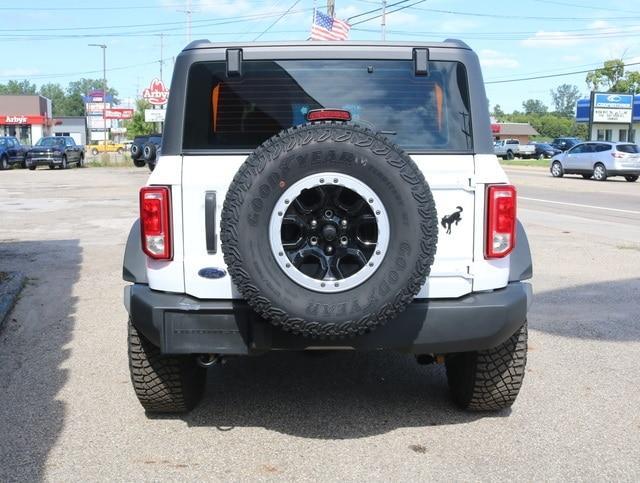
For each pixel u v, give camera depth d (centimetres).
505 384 448
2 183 2727
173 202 402
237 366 579
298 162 361
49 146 3962
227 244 365
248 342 396
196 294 402
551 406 490
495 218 405
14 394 514
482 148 414
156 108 4619
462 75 426
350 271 379
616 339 652
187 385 456
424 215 365
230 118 424
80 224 1456
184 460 408
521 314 411
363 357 603
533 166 4619
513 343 441
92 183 2734
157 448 425
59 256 1085
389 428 453
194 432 448
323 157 361
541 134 14525
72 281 907
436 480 383
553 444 429
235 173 400
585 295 831
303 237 371
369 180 363
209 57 425
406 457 411
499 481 382
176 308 396
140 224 418
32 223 1472
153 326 400
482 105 423
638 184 2786
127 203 1898
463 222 407
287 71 428
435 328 395
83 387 529
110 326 700
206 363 418
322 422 463
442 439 436
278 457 412
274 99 427
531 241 1243
